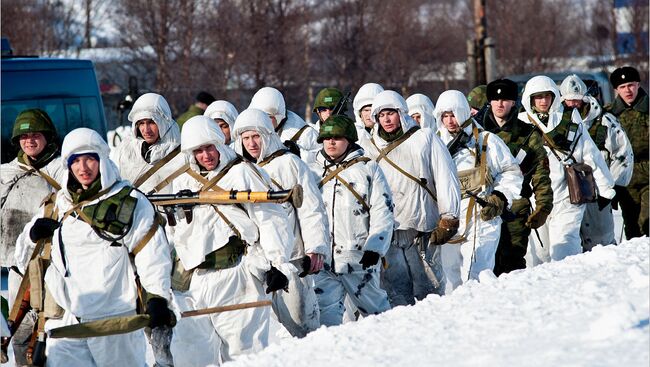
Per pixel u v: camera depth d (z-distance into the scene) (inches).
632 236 977.5
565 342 390.9
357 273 688.4
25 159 645.9
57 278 534.6
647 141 961.5
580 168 838.5
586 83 993.5
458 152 785.6
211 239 595.2
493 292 494.6
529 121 845.8
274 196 581.9
